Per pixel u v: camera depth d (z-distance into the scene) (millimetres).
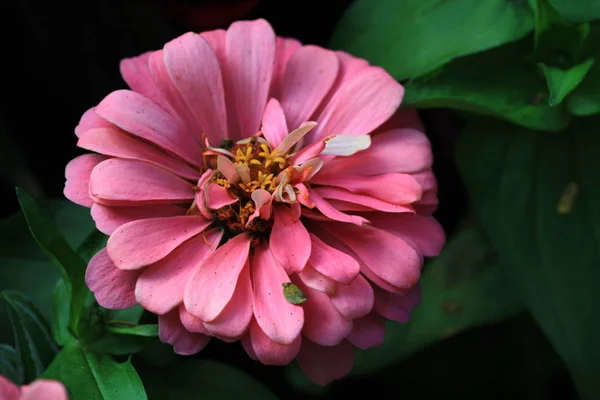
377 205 325
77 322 327
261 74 338
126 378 324
